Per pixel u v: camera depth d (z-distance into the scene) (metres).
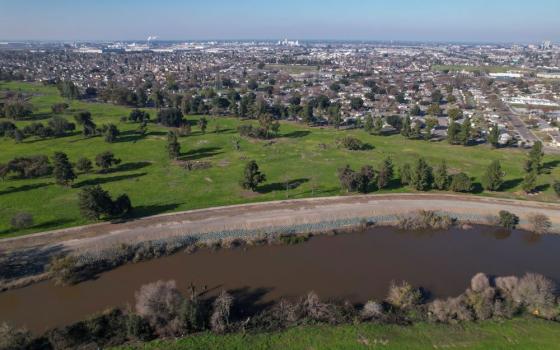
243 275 73.88
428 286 71.00
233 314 62.00
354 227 92.44
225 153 145.75
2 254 75.25
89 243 79.69
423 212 95.56
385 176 109.62
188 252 81.00
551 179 121.81
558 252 84.62
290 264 77.81
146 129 173.25
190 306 56.81
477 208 99.94
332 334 55.69
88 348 53.03
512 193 110.44
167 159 137.62
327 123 199.38
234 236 86.38
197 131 176.25
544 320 59.53
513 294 63.91
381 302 64.88
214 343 53.81
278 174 123.62
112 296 67.38
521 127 191.38
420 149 154.75
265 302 65.62
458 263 79.31
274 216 93.31
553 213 97.44
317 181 117.62
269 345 53.53
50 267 72.00
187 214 93.56
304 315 60.38
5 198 102.00
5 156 136.12
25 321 61.12
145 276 73.19
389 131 185.12
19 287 68.81
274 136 171.12
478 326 57.88
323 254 81.75
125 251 78.25
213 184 114.62
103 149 147.62
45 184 112.19
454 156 145.75
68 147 148.75
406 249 84.50
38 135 157.50
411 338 55.00
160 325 56.91
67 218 90.94
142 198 103.44
